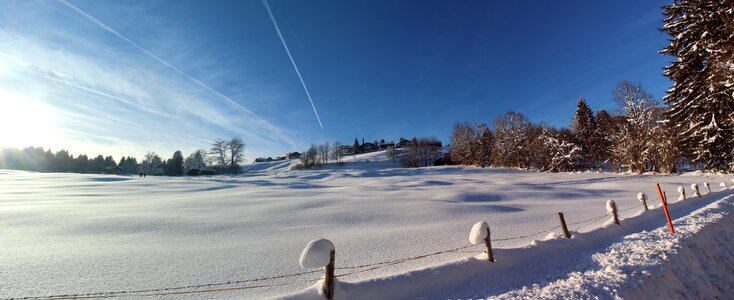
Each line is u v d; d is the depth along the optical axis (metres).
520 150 55.28
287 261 5.23
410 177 42.00
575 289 3.81
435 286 3.83
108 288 4.07
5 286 4.03
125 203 13.53
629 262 4.68
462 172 49.25
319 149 108.06
